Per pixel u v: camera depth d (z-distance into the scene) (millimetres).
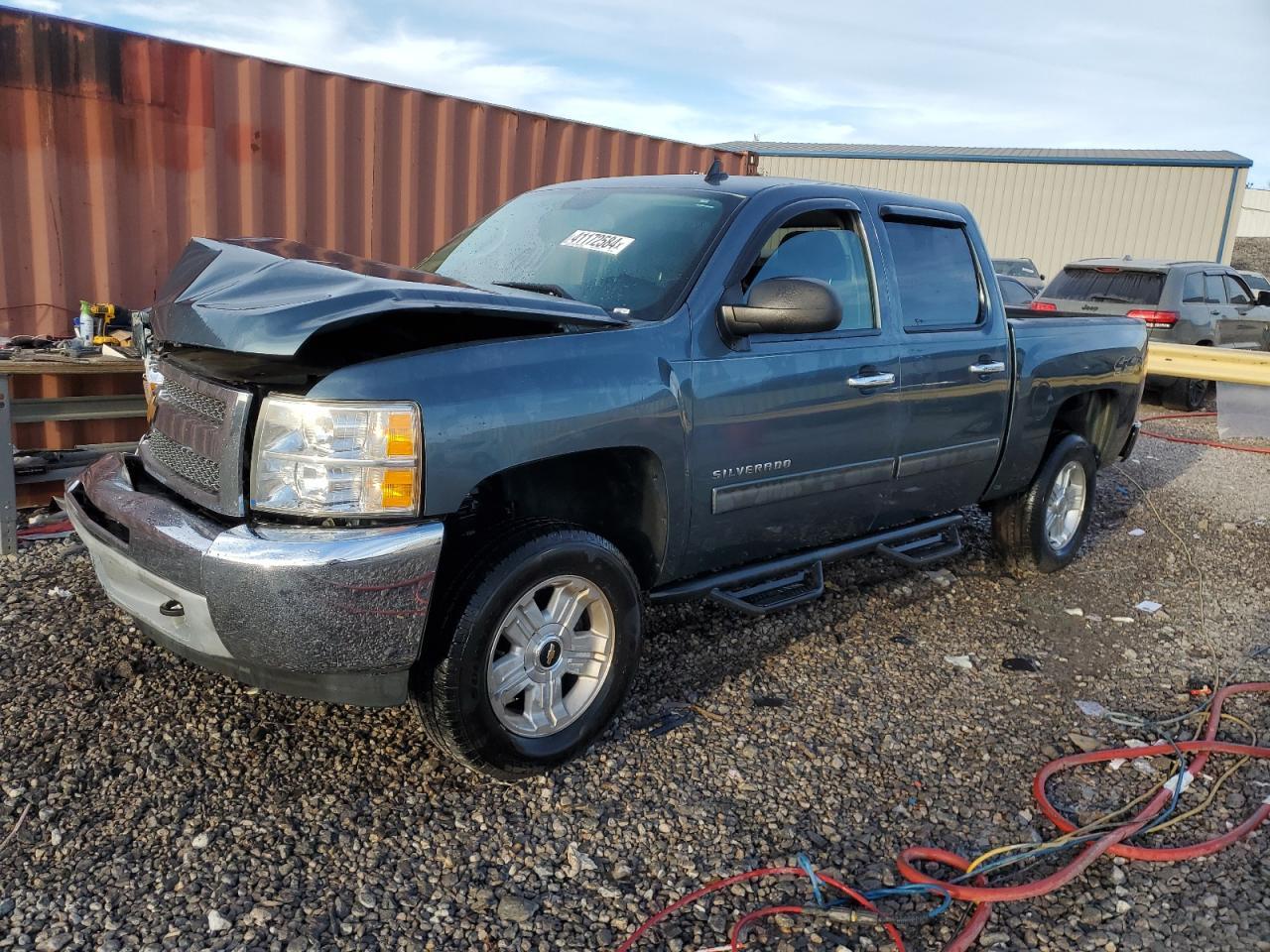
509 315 2971
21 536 5008
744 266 3691
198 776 3100
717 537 3713
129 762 3139
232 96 6391
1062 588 5469
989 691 4125
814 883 2725
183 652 2994
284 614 2643
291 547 2641
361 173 7027
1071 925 2691
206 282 3055
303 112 6645
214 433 2865
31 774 3039
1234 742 3791
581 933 2582
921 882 2768
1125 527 6746
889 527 4680
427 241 7484
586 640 3322
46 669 3646
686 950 2539
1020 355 4957
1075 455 5523
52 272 5922
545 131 8062
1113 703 4094
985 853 2986
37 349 5555
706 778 3322
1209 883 2893
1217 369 9320
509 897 2676
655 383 3309
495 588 2939
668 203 3980
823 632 4609
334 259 3328
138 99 6043
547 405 3012
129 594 3084
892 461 4316
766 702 3877
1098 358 5539
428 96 7258
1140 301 12102
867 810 3211
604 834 2988
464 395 2846
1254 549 6367
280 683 2854
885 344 4180
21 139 5723
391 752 3318
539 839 2939
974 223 4957
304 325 2588
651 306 3508
